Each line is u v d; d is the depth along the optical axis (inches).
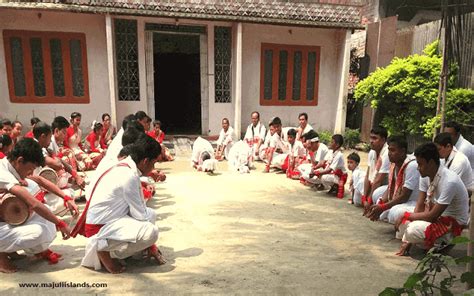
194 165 317.7
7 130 238.5
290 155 287.9
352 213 204.1
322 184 252.1
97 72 394.3
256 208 209.5
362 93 390.3
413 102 342.6
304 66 448.1
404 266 137.9
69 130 290.4
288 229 177.2
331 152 240.7
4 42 365.7
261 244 158.1
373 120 431.5
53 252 138.5
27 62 374.0
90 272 129.6
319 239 165.2
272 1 394.9
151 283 121.9
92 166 298.8
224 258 143.0
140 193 135.1
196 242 159.0
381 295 89.9
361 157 388.2
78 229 132.8
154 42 514.6
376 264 139.5
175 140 425.7
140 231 127.8
